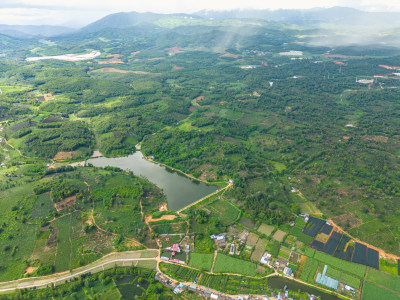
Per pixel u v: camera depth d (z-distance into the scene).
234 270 146.00
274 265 148.25
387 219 176.25
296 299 130.00
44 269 143.38
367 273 142.75
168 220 180.25
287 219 180.88
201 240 166.12
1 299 130.62
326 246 159.38
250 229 173.75
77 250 156.00
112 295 131.88
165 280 140.25
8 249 155.00
